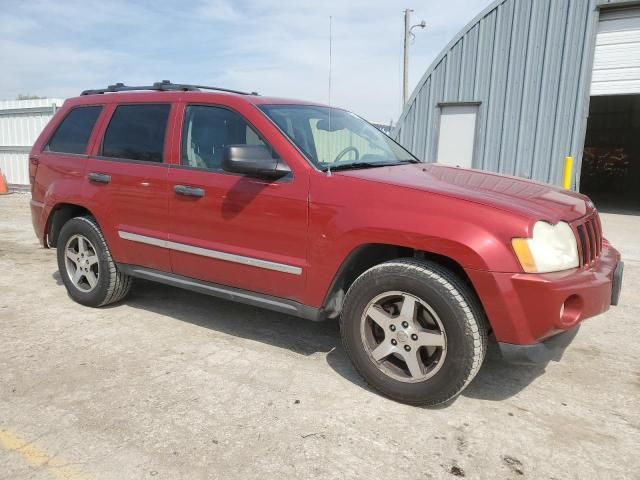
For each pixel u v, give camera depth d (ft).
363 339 9.96
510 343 8.71
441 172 11.66
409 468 7.85
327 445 8.38
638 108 66.28
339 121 13.19
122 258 13.71
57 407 9.41
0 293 16.25
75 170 14.48
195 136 12.25
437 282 8.95
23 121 49.39
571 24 36.24
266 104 11.85
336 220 9.90
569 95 36.99
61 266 15.23
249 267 11.24
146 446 8.29
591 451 8.34
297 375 10.84
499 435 8.76
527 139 39.04
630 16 34.88
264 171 10.44
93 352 11.84
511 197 9.54
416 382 9.43
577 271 9.11
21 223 30.40
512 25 38.37
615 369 11.39
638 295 16.94
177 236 12.37
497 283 8.46
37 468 7.72
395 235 9.24
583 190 68.33
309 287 10.50
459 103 41.47
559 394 10.23
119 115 13.92
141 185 12.86
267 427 8.86
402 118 44.93
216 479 7.53
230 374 10.83
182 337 12.82
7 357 11.51
